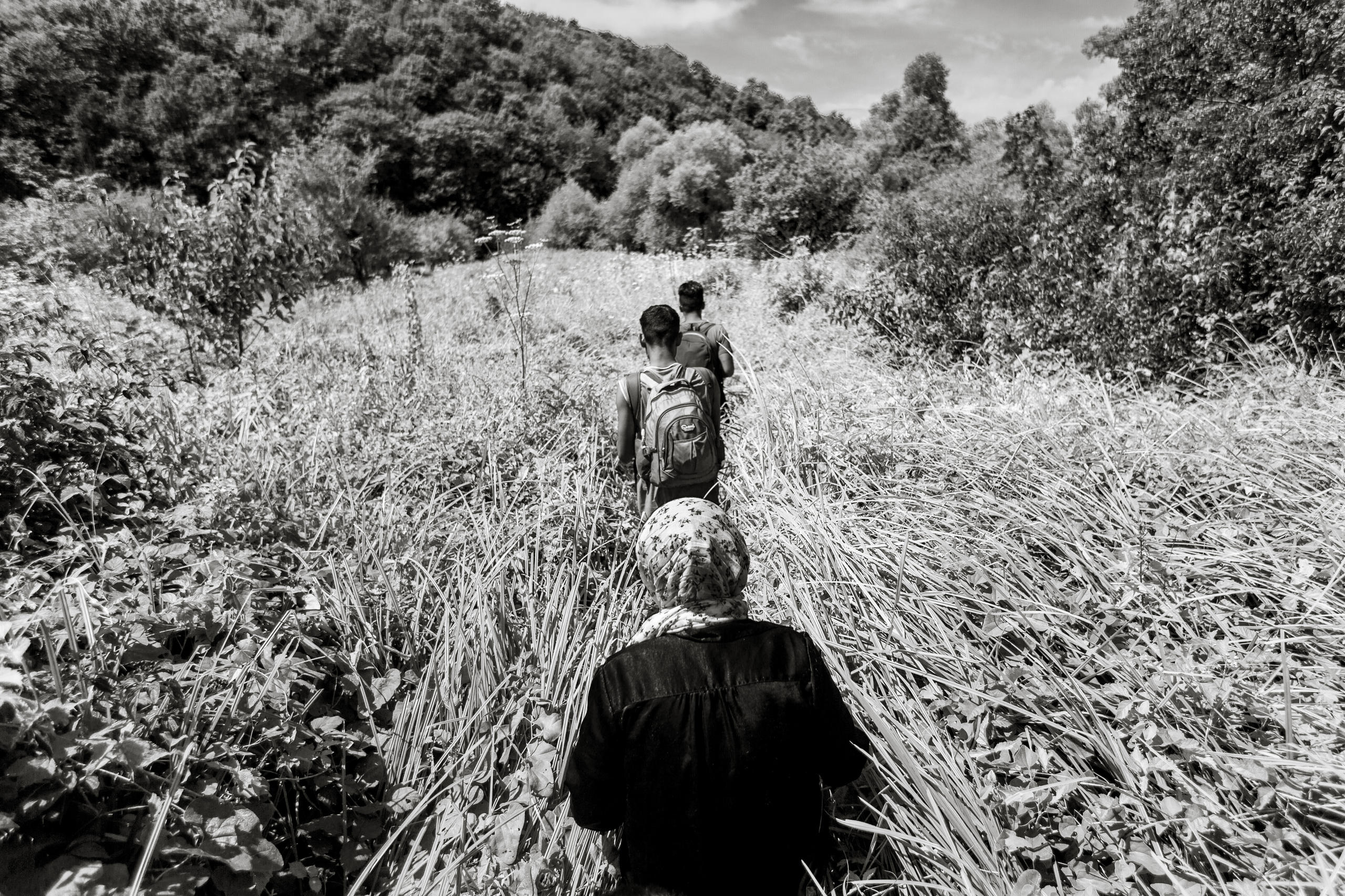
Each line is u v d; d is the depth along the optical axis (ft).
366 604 9.73
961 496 12.15
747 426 16.69
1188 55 30.63
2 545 9.61
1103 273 23.61
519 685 8.67
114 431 12.14
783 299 32.76
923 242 28.07
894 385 17.02
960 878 6.08
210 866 6.01
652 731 5.31
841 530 10.81
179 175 25.41
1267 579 8.95
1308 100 22.33
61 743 5.44
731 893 5.27
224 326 25.50
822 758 5.55
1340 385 16.76
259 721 7.14
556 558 11.53
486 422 15.70
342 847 7.11
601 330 30.37
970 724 7.26
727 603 5.88
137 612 7.70
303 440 15.03
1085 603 8.96
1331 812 6.13
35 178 40.86
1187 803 6.17
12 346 11.34
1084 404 15.02
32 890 5.25
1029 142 38.78
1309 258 19.01
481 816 7.33
